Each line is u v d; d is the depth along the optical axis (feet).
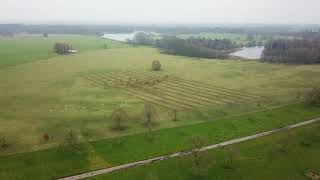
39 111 377.30
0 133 308.81
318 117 375.04
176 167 259.60
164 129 328.90
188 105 415.85
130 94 461.37
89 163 261.65
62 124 337.93
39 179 238.07
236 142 305.73
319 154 284.41
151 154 278.87
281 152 287.48
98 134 313.73
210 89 498.28
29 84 506.07
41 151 274.57
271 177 249.14
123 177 243.60
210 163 265.75
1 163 253.85
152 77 574.15
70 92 463.42
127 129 327.67
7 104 401.90
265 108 405.39
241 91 487.61
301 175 252.42
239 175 250.98
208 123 349.00
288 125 350.84
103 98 437.17
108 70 626.64
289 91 488.44
